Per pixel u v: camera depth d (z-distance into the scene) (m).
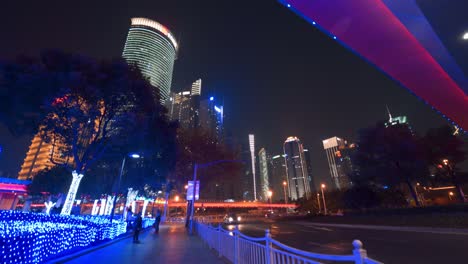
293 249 4.27
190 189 26.80
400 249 12.87
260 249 6.07
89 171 36.56
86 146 21.03
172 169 30.88
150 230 28.81
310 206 71.44
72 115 17.45
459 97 14.58
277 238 20.88
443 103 15.62
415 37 10.28
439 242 14.70
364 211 38.25
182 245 14.66
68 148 20.41
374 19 10.12
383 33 10.47
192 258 10.27
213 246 12.86
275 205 157.50
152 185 35.69
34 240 7.61
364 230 27.55
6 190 56.12
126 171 31.34
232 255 8.90
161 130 24.05
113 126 19.28
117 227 19.48
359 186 40.03
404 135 32.19
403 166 31.03
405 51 11.34
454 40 9.67
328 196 64.00
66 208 17.80
